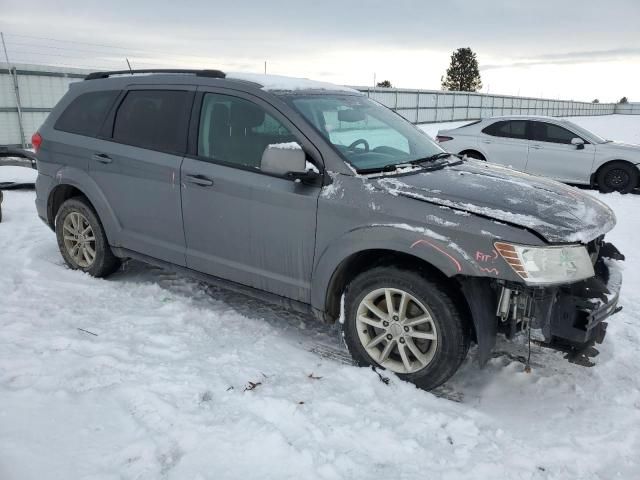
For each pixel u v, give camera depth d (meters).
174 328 3.79
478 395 3.20
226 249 3.78
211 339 3.66
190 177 3.83
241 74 3.92
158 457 2.41
